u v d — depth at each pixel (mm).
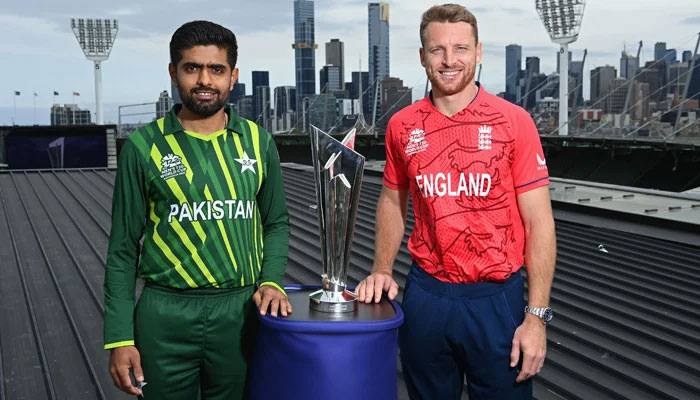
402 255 4680
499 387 1590
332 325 1320
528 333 1529
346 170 1456
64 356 2984
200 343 1491
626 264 4746
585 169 18656
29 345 3117
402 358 1707
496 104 1565
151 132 1458
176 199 1446
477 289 1576
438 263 1604
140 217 1472
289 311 1418
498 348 1562
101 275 4352
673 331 3328
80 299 3830
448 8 1538
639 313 3648
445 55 1517
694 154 16531
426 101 1636
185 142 1458
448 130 1574
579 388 2699
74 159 18016
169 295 1475
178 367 1492
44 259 4809
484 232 1561
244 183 1498
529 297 1568
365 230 5617
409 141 1623
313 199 7188
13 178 8812
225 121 1521
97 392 2611
